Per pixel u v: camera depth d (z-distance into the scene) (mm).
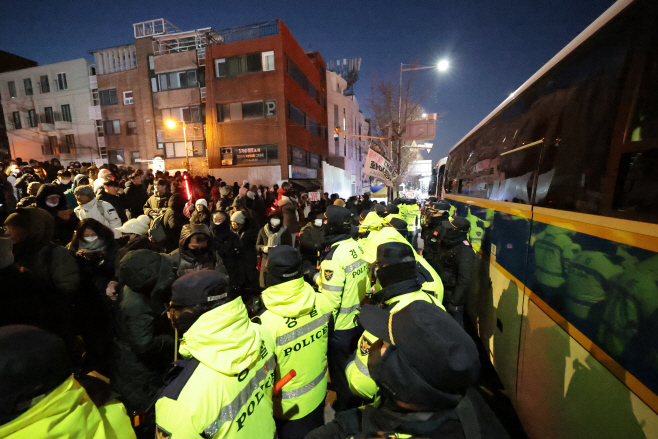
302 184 22469
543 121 2555
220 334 1180
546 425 2180
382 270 1842
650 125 1450
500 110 3824
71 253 2691
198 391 1137
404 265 1803
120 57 27078
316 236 4730
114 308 2254
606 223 1646
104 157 27812
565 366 1956
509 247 3080
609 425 1545
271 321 1785
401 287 1787
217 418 1153
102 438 931
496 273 3455
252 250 5895
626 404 1444
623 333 1484
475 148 5156
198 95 23391
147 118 25078
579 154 1989
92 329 2896
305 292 1841
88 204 4469
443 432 904
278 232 5211
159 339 2291
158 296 2305
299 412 1947
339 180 27953
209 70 21875
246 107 21797
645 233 1386
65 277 2549
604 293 1633
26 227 2459
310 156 26859
